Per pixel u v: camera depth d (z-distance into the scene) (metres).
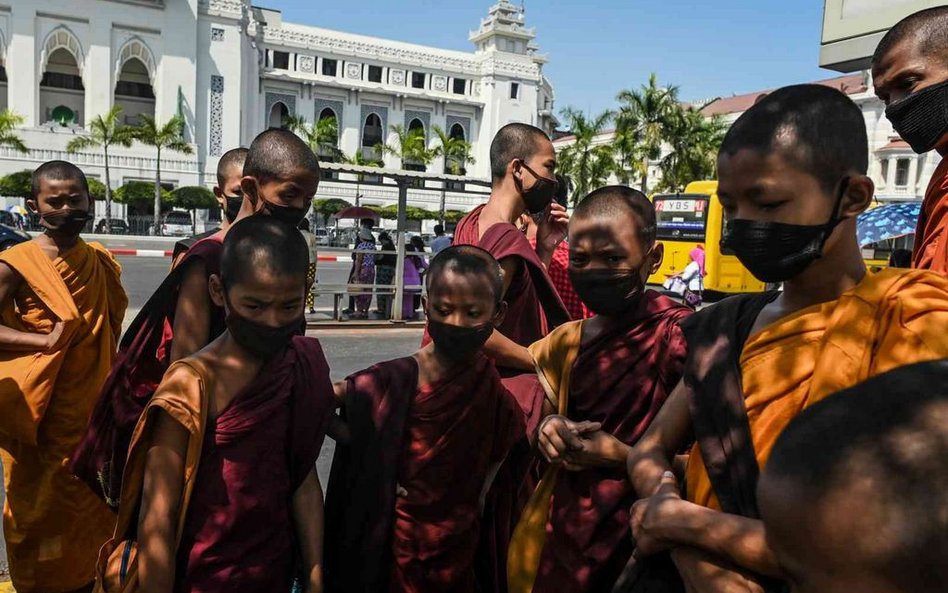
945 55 2.15
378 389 2.44
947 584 0.67
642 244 2.11
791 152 1.34
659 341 2.05
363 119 60.34
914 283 1.33
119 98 52.88
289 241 2.03
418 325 11.97
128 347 2.68
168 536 1.94
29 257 3.39
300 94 57.91
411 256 12.44
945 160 2.28
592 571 2.00
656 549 1.48
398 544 2.42
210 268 2.66
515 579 2.22
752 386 1.39
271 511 2.08
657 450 1.72
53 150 47.19
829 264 1.42
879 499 0.70
